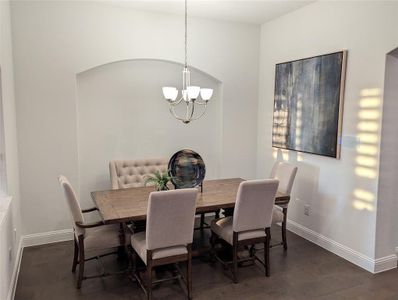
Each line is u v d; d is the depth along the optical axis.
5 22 3.15
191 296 2.82
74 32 3.88
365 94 3.27
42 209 3.91
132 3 3.94
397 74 3.15
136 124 4.51
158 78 4.55
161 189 3.26
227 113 4.87
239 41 4.80
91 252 3.65
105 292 2.92
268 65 4.78
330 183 3.75
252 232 3.14
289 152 4.40
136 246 2.90
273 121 4.67
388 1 3.01
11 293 2.77
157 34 4.29
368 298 2.85
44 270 3.30
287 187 3.77
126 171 4.18
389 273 3.28
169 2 3.89
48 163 3.90
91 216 4.34
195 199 2.68
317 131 3.86
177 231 2.70
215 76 4.71
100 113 4.29
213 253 3.49
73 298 2.82
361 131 3.34
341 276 3.22
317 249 3.84
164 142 4.71
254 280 3.14
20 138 3.73
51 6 3.75
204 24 4.55
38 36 3.72
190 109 4.81
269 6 4.04
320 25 3.80
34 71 3.74
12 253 2.97
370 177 3.26
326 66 3.69
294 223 4.34
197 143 4.92
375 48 3.15
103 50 4.04
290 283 3.09
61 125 3.92
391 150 3.22
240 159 5.04
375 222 3.23
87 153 4.28
